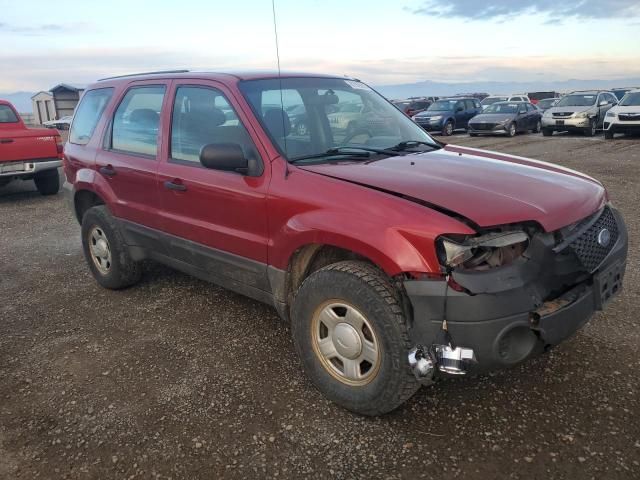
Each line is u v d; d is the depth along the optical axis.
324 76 4.27
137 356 3.74
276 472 2.59
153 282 5.14
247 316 4.35
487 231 2.54
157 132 4.13
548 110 21.52
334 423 2.93
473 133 22.59
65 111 43.56
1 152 9.16
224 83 3.68
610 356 3.47
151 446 2.80
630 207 7.70
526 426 2.83
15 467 2.68
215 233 3.64
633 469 2.49
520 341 2.59
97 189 4.72
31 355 3.80
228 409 3.09
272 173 3.25
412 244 2.56
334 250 3.15
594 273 2.83
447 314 2.50
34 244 6.80
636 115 18.05
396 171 3.09
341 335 2.90
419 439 2.77
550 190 2.95
